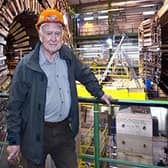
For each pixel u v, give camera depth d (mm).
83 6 13914
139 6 13070
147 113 2453
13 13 3590
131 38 12961
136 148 2348
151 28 8445
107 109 3252
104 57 12484
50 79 1368
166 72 8414
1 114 2834
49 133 1444
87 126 3559
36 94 1343
